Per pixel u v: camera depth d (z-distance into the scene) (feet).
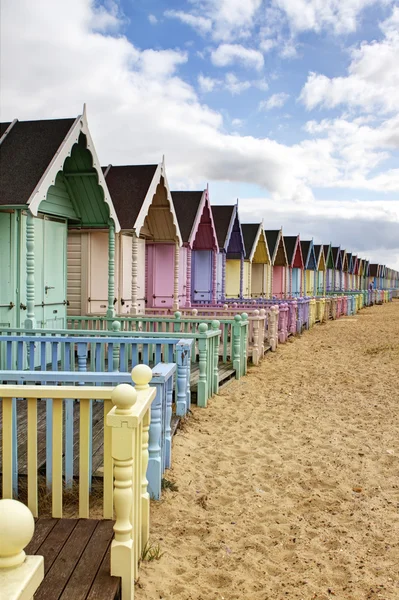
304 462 21.43
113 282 41.27
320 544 14.93
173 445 22.17
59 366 33.35
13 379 15.23
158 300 57.77
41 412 22.93
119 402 10.41
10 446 12.42
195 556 14.03
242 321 37.58
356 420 27.63
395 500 18.03
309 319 78.33
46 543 11.37
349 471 20.57
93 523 12.31
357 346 56.44
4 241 32.71
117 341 24.72
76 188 38.91
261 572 13.35
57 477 12.51
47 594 9.64
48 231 36.88
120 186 46.21
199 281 69.62
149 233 54.80
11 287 33.01
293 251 113.70
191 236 59.26
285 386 35.63
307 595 12.40
